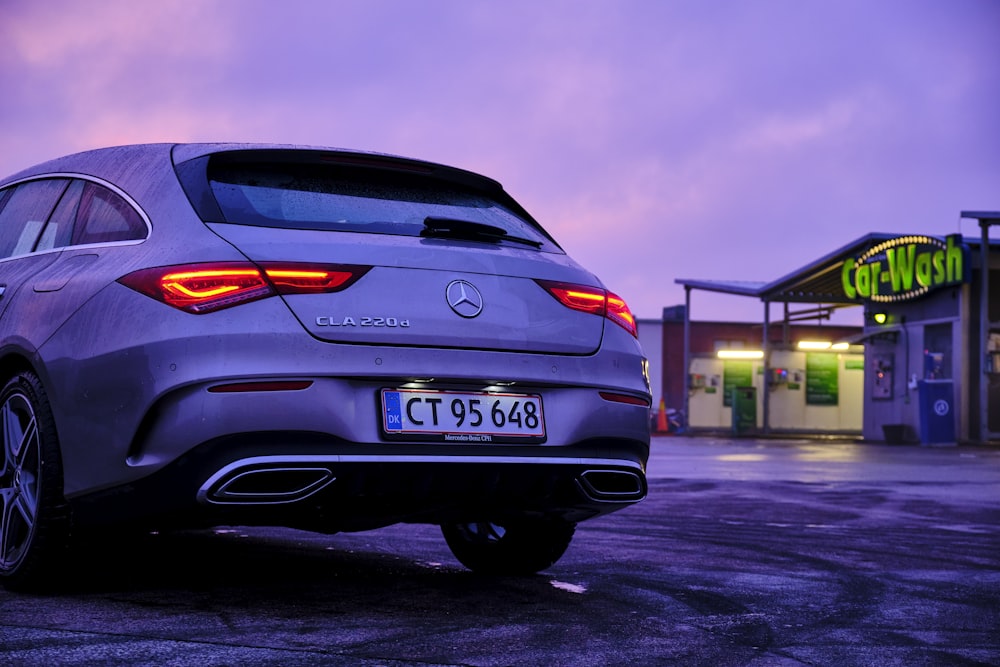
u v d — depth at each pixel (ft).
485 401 11.05
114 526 10.80
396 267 10.87
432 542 16.89
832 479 34.32
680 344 121.90
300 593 11.86
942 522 21.83
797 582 13.65
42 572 11.32
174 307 10.25
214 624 10.05
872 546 17.66
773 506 24.75
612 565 14.75
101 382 10.57
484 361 11.02
